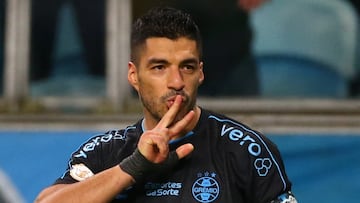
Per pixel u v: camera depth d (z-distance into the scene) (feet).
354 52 61.16
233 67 61.36
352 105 60.34
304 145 57.06
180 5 61.26
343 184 55.98
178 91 24.89
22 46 61.87
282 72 61.26
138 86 25.75
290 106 60.59
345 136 56.85
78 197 25.11
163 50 24.82
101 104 61.21
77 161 27.07
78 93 61.67
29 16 61.87
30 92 61.82
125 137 27.14
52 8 61.77
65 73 61.87
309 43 61.21
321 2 61.21
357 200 55.67
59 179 26.89
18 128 57.98
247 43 61.31
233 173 25.61
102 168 26.86
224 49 61.31
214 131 26.48
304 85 61.21
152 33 24.97
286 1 61.26
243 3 61.26
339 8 61.21
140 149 24.99
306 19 61.26
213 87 61.36
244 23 61.31
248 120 59.21
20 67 61.87
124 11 61.31
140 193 25.77
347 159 56.49
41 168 57.26
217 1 61.31
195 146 26.16
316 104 60.64
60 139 58.03
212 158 25.89
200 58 25.55
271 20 61.26
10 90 61.72
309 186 56.13
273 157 25.91
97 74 61.67
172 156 25.27
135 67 25.71
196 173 25.68
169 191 25.55
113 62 61.41
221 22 61.31
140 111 60.49
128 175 25.08
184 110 25.22
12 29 61.82
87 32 61.62
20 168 57.16
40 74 62.03
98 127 59.00
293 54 61.21
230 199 25.35
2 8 61.93
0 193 56.75
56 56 61.93
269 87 61.21
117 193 25.21
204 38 61.31
